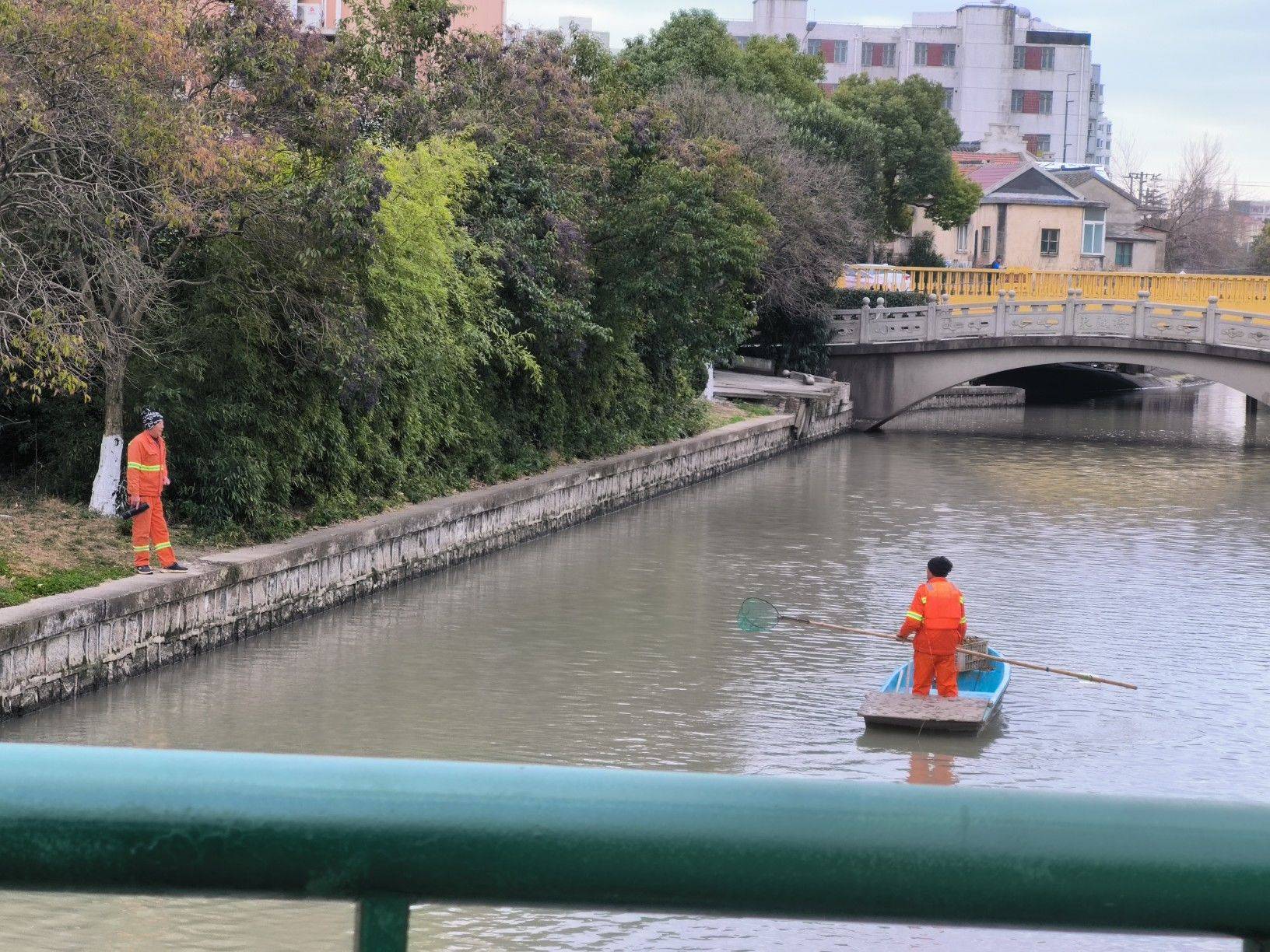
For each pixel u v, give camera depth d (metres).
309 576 20.48
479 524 26.28
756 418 44.38
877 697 16.72
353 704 16.31
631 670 18.42
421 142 25.42
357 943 1.04
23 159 17.66
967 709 16.20
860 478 39.97
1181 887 1.02
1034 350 52.34
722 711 16.69
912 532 30.69
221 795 1.04
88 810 1.02
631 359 34.75
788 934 10.29
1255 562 27.64
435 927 10.21
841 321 54.16
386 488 24.52
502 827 1.04
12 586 15.76
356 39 27.89
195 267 20.14
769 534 30.11
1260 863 1.02
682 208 31.92
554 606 22.23
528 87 31.11
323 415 21.59
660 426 37.88
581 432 32.88
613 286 32.25
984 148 99.44
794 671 18.70
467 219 27.20
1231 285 54.34
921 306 53.94
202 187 18.25
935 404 64.25
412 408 24.48
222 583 18.22
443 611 21.59
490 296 27.28
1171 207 112.44
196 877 1.04
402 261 22.89
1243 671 19.14
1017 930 1.06
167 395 19.11
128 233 18.52
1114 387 77.00
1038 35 135.75
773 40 70.00
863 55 134.00
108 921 9.91
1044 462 44.44
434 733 15.34
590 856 1.04
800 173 50.94
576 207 30.31
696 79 54.03
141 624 16.67
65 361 18.22
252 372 19.80
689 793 1.06
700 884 1.04
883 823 1.04
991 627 21.56
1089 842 1.03
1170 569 26.62
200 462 19.81
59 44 17.20
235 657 18.19
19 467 20.39
